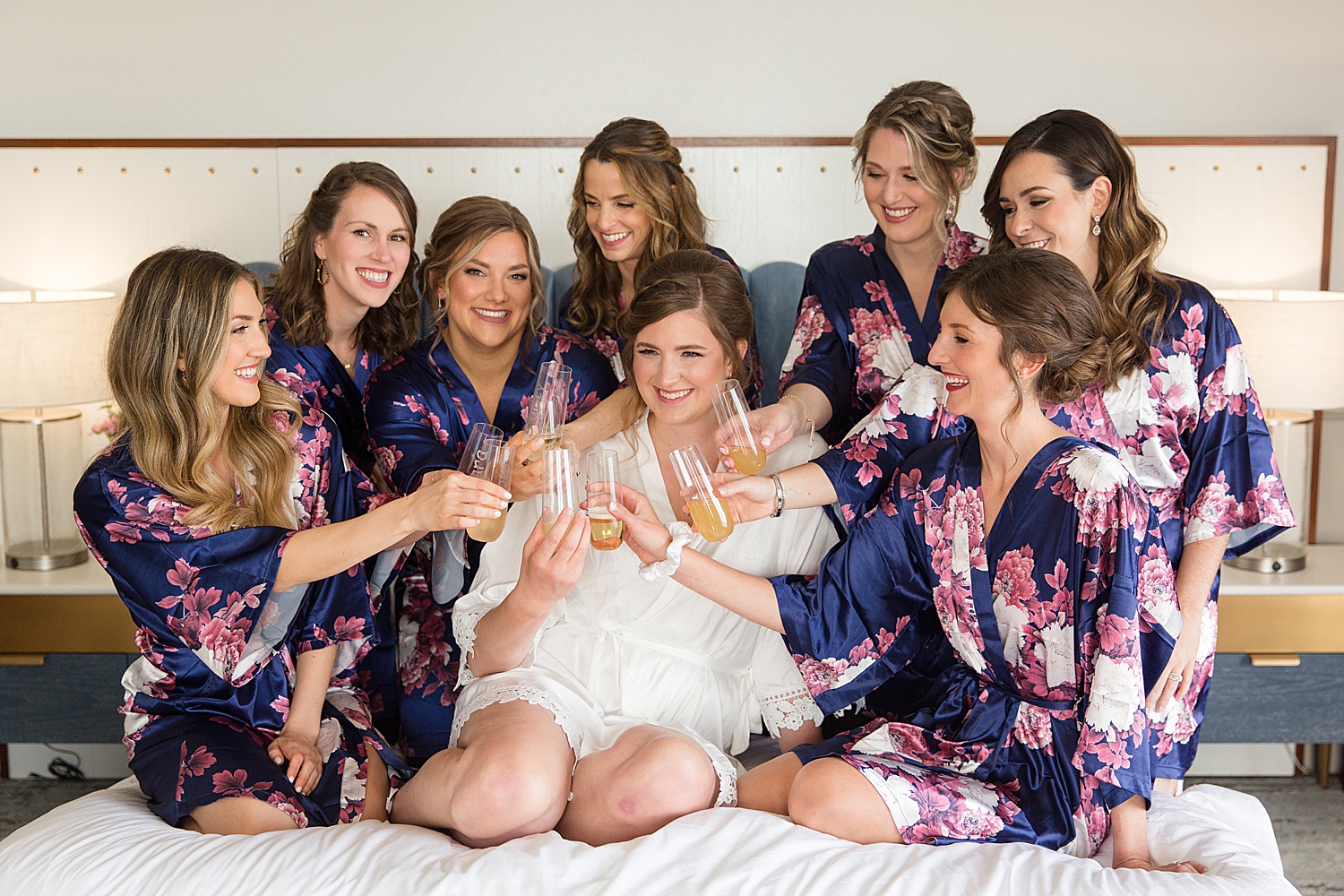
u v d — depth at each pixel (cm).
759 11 286
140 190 282
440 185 286
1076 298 161
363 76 286
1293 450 277
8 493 265
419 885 143
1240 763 294
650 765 162
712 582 176
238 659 175
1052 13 287
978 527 170
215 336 172
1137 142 287
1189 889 142
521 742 161
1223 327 193
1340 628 253
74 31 281
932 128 202
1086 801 162
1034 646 165
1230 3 287
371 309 235
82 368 263
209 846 154
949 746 168
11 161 281
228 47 283
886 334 219
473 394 221
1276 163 288
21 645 250
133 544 172
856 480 190
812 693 182
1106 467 158
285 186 283
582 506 163
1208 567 194
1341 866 237
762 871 145
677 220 238
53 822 165
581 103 288
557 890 143
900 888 141
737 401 170
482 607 187
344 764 183
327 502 200
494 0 285
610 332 251
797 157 287
